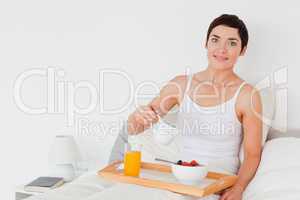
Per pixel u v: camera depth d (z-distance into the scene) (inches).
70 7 97.9
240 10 83.4
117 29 94.0
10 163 107.7
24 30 102.7
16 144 106.7
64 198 62.5
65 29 98.8
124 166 68.7
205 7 86.0
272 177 63.6
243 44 77.4
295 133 80.7
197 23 86.8
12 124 106.5
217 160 74.7
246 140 74.0
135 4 91.7
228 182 66.2
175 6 88.3
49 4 99.7
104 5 94.7
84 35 97.2
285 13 80.4
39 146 104.2
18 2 102.4
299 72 80.3
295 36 80.0
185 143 78.2
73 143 91.5
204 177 64.9
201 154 75.9
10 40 104.2
